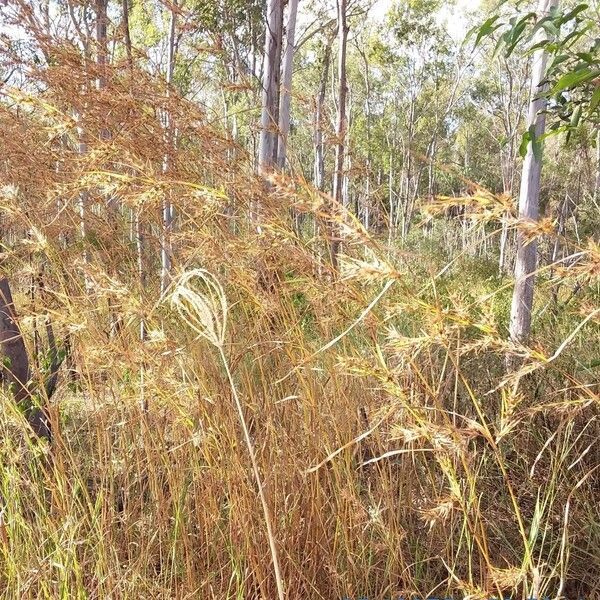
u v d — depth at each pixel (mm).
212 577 2010
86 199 2199
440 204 1107
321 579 2049
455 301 1247
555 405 1339
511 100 21234
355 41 20875
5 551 1863
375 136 21922
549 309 3455
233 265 1907
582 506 2227
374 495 2111
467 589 1416
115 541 2090
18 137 2098
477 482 2143
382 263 1212
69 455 1985
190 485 2166
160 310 2051
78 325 1840
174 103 2191
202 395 1822
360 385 2023
